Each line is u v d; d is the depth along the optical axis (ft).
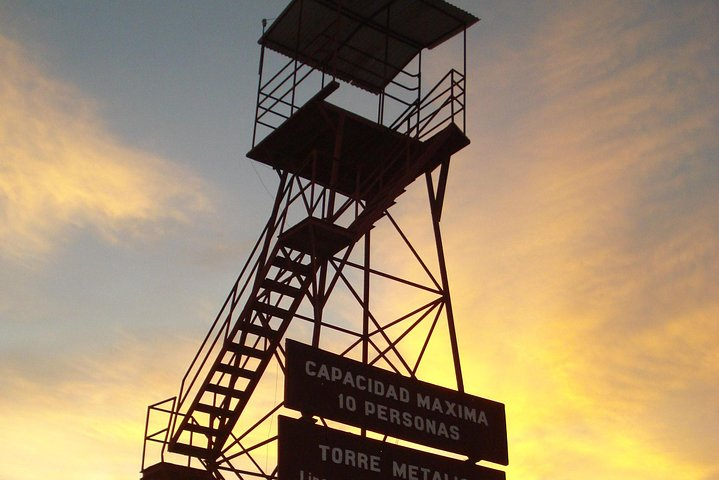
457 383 116.98
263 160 125.80
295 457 104.58
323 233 113.80
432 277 121.39
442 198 122.83
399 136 121.80
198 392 117.80
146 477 117.50
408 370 115.44
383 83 136.98
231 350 117.19
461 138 121.08
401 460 109.91
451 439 113.29
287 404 105.81
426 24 129.39
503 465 115.24
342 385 109.40
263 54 131.03
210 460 119.24
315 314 113.80
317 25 128.98
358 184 122.11
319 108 118.11
